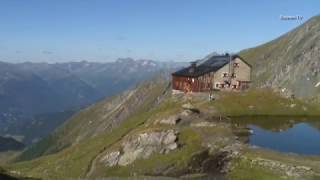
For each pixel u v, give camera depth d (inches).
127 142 3725.4
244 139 3459.6
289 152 3024.1
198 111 4515.3
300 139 3535.9
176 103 5516.7
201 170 2999.5
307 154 2994.6
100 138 5177.2
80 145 5319.9
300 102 5024.6
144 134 3619.6
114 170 3582.7
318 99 5698.8
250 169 2719.0
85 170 3905.0
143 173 3282.5
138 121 5329.7
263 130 3902.6
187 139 3440.0
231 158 2940.5
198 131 3528.5
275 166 2630.4
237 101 4926.2
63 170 4308.6
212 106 4714.6
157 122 3937.0
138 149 3572.8
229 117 4498.0
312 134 3745.1
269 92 5265.8
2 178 2534.5
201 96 5442.9
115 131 5265.8
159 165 3272.6
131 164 3501.5
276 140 3476.9
